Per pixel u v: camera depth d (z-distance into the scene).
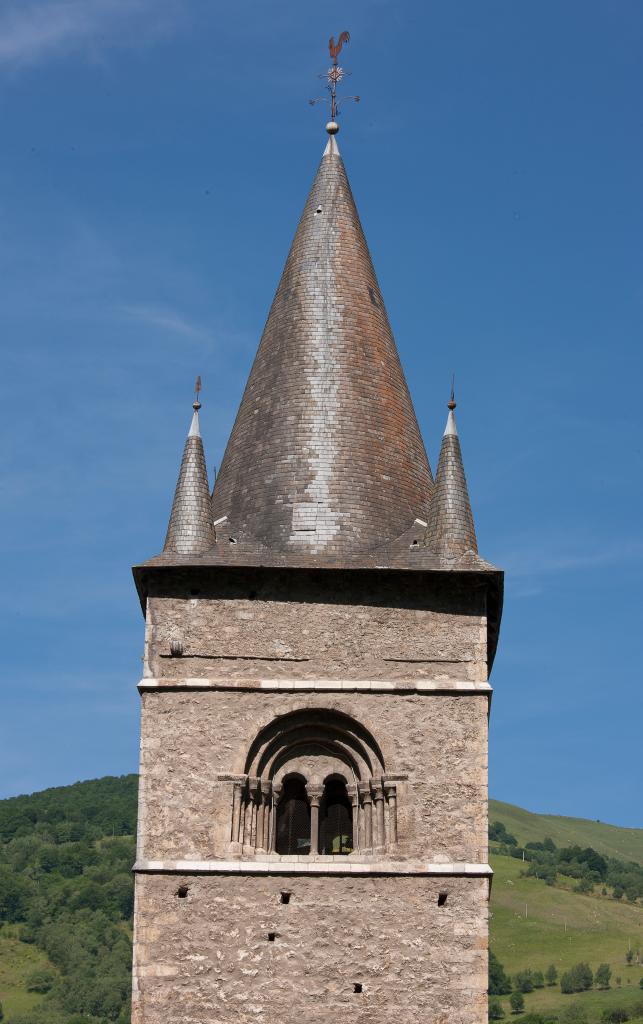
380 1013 40.44
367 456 47.56
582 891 180.75
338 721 43.72
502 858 194.50
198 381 48.25
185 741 43.09
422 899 41.50
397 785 42.75
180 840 42.03
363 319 49.94
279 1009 40.44
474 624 44.69
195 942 40.97
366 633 44.47
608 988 138.12
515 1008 131.50
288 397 48.44
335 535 45.91
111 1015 119.56
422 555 45.28
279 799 43.69
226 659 44.12
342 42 54.12
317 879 41.62
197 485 46.56
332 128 53.34
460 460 46.94
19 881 145.75
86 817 169.00
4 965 130.38
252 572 44.88
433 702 43.72
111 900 143.38
